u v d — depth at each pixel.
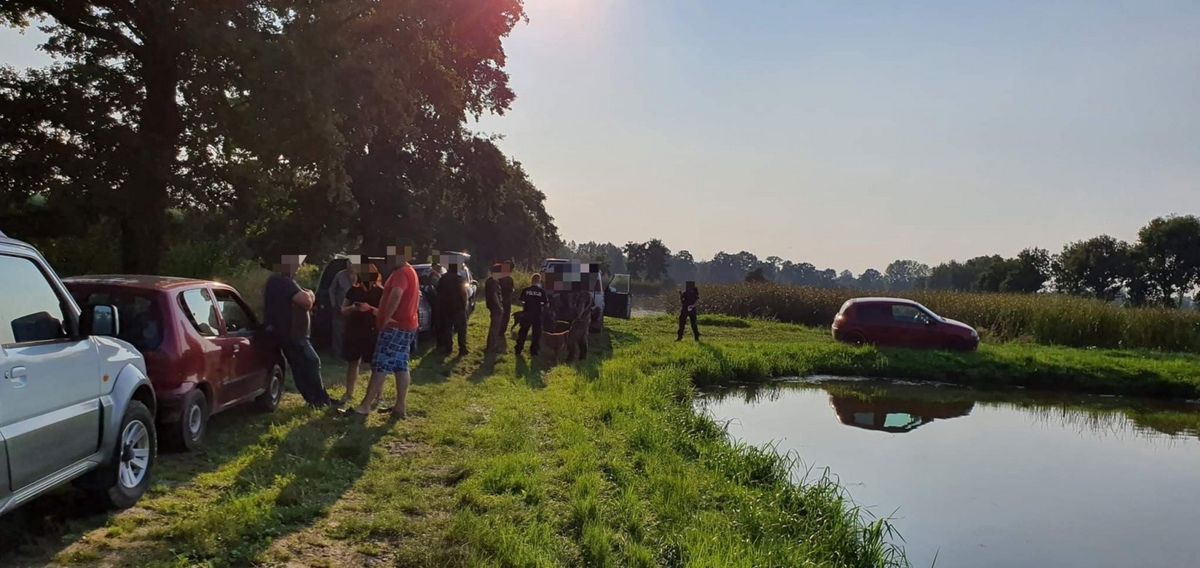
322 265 35.22
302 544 4.93
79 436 4.64
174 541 4.77
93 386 4.86
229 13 13.23
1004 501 8.80
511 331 19.45
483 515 5.71
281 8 13.50
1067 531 7.78
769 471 8.47
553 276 20.62
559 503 6.22
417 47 14.87
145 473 5.55
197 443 6.96
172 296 6.91
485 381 12.04
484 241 61.94
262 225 23.16
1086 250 86.88
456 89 17.67
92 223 14.26
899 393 17.03
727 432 11.22
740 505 6.82
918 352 19.75
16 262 4.31
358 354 9.45
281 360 9.20
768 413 14.09
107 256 16.19
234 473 6.30
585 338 16.02
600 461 7.62
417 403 9.80
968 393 17.45
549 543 5.19
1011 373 18.61
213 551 4.63
